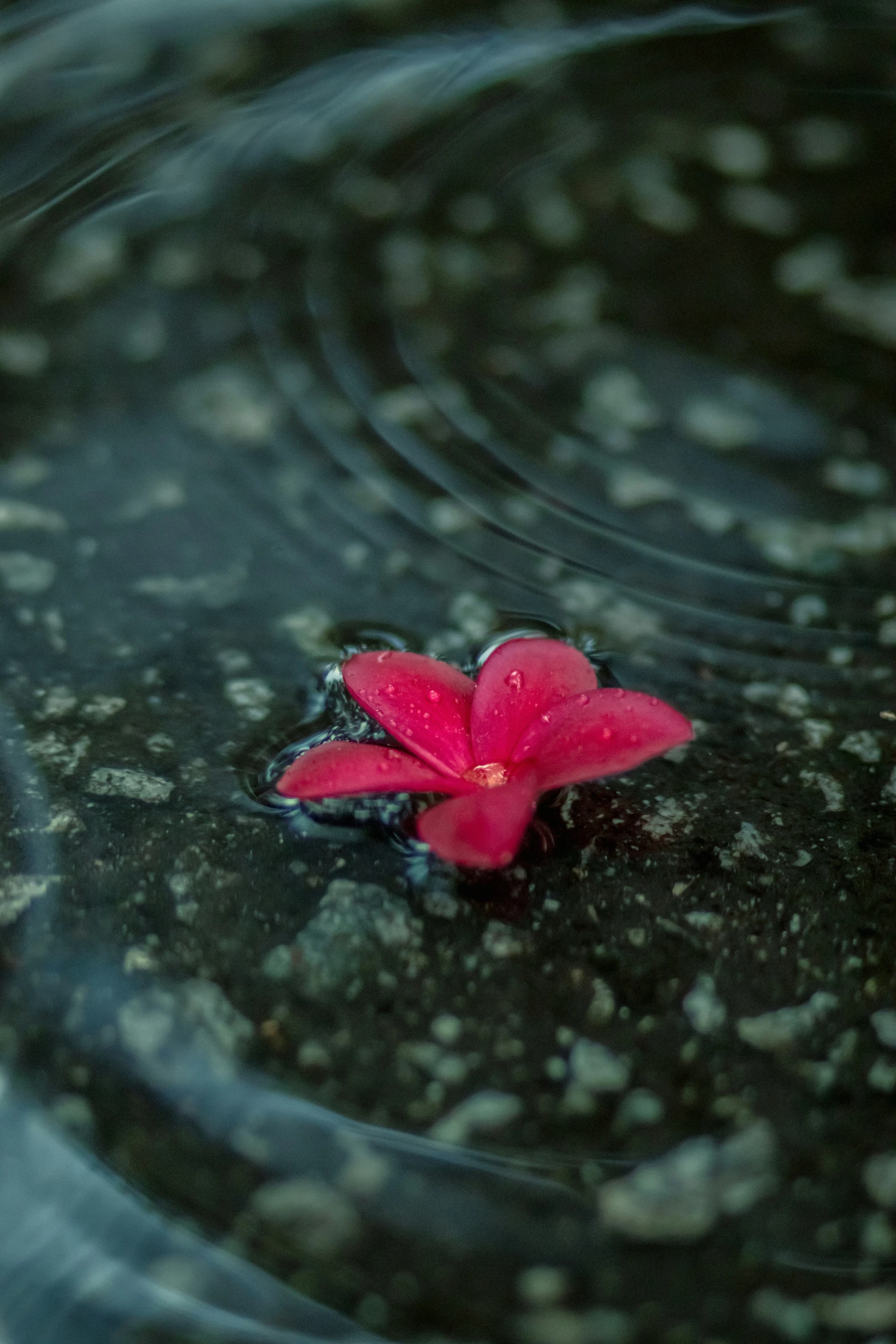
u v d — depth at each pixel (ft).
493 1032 1.77
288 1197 1.72
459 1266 1.70
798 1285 1.69
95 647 1.97
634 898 1.82
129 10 2.50
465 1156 1.73
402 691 1.80
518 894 1.82
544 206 2.35
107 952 1.80
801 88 2.51
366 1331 1.68
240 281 2.26
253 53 2.48
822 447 2.15
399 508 2.09
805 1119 1.75
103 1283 1.69
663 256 2.31
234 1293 1.69
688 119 2.45
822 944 1.81
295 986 1.79
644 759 1.74
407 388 2.19
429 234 2.32
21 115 2.38
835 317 2.25
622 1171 1.73
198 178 2.35
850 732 1.94
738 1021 1.78
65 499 2.08
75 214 2.31
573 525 2.09
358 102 2.43
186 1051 1.76
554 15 2.61
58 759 1.89
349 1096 1.75
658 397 2.19
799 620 2.02
